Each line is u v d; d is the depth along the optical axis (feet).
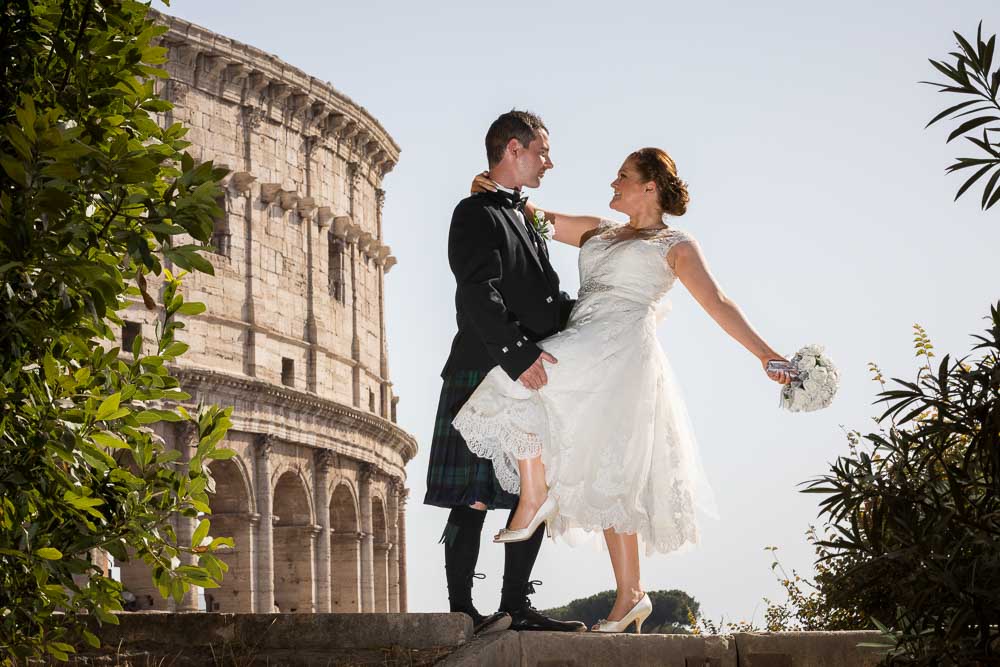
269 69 303.27
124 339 260.21
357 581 327.06
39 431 37.19
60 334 37.96
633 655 40.40
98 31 39.91
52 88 38.32
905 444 37.01
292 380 307.58
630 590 44.06
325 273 324.19
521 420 43.04
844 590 38.58
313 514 307.78
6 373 36.73
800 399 41.88
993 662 33.76
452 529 45.16
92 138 37.81
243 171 298.97
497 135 47.24
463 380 45.34
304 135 322.34
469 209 45.62
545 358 43.24
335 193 335.06
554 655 39.24
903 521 35.37
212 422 43.11
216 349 284.20
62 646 39.47
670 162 47.16
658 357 45.47
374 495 343.26
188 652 42.68
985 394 35.40
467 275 44.21
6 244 34.04
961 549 35.01
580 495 42.91
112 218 36.52
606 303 45.39
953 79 36.01
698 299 44.60
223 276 289.12
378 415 349.61
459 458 44.88
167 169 39.99
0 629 37.99
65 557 38.06
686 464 45.55
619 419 43.65
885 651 41.65
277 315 304.30
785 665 42.24
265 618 42.45
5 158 33.71
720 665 42.01
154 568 41.98
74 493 37.29
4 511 37.04
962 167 36.11
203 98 292.61
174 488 42.14
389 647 40.40
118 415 38.09
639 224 47.26
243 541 282.77
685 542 45.03
